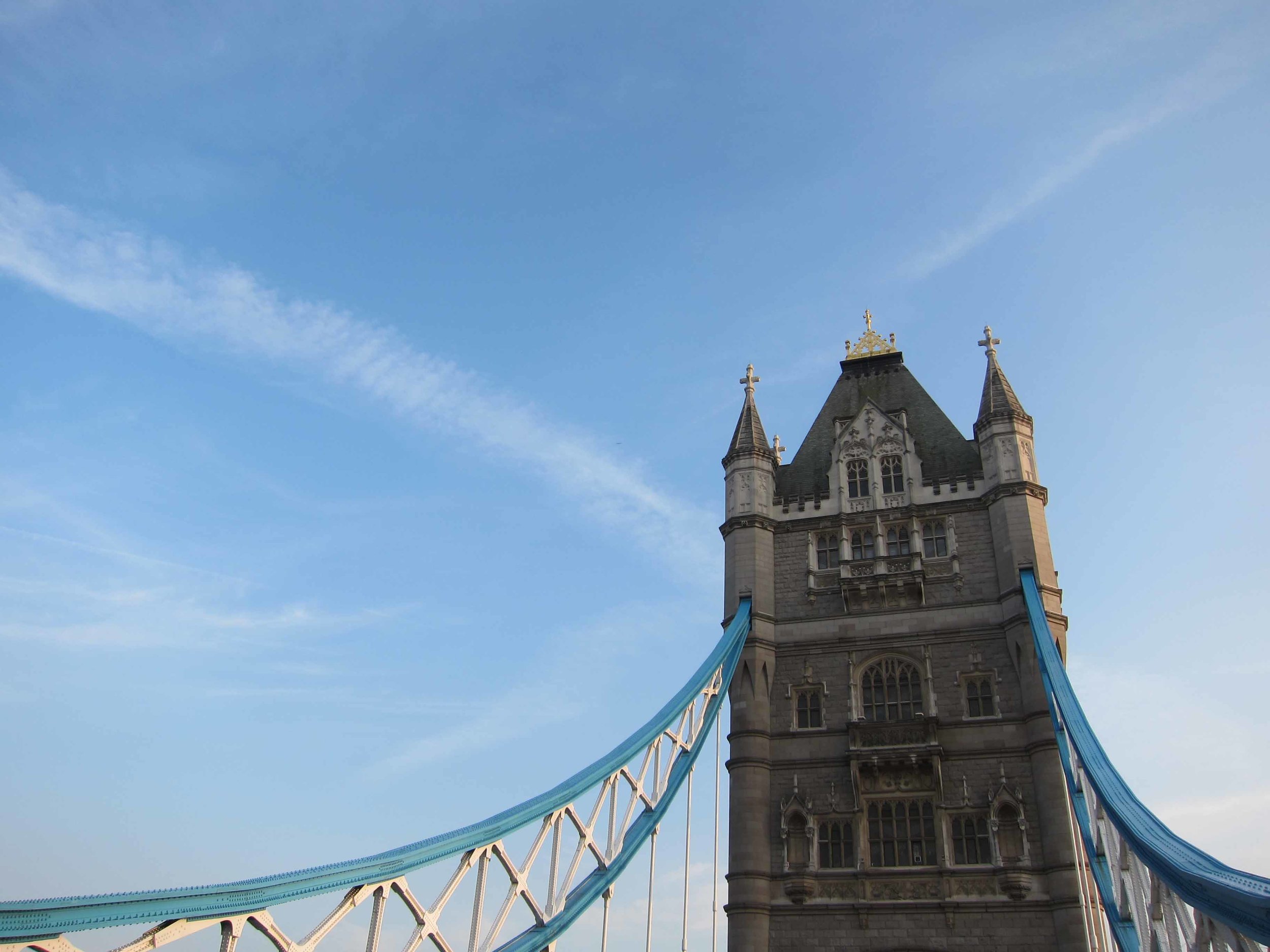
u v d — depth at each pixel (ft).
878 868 160.56
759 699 178.60
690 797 158.71
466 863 101.04
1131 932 114.11
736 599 189.67
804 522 196.95
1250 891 67.21
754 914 160.15
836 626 183.32
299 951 80.89
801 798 168.96
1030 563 175.42
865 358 228.02
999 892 153.48
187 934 72.02
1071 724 141.08
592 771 130.41
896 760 166.09
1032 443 191.01
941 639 176.65
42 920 63.00
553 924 117.29
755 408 215.72
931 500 191.21
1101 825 132.16
